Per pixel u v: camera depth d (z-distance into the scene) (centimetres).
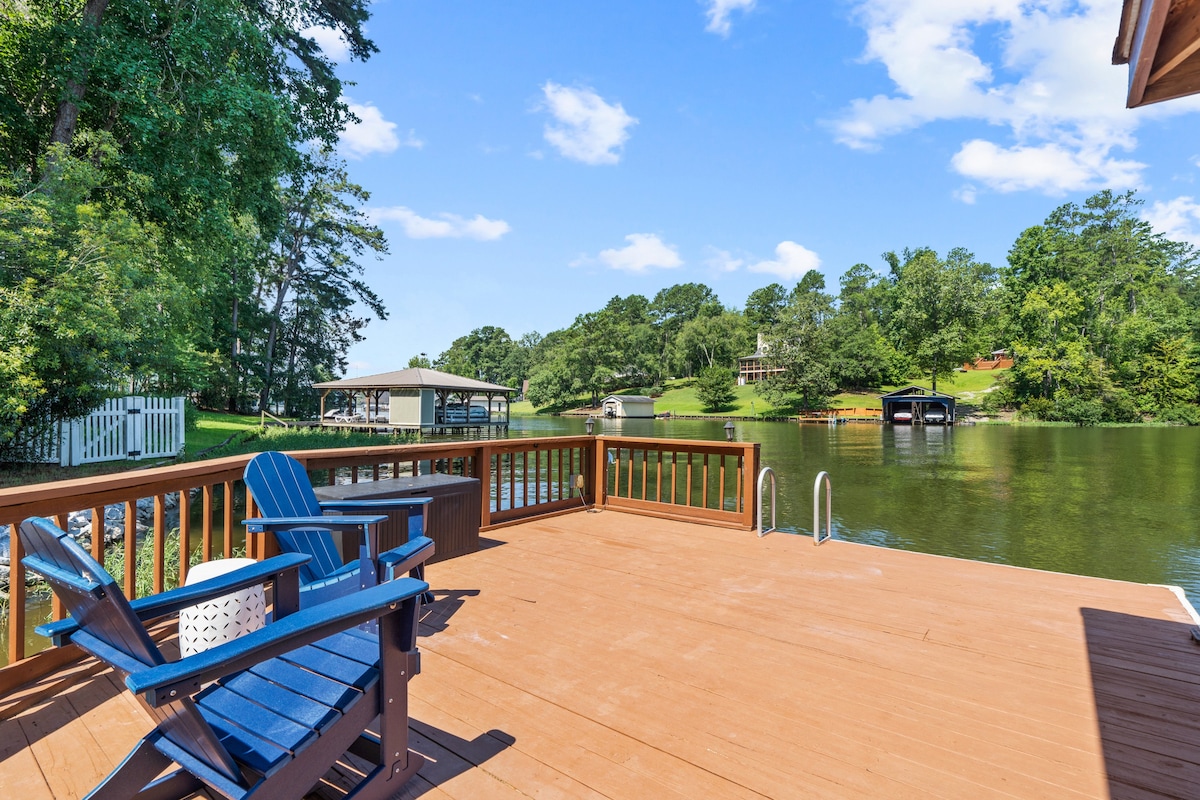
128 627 111
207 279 1614
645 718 214
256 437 1925
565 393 8444
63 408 1084
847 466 2600
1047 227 6856
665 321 10731
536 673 250
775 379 6662
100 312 1003
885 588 373
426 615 319
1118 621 318
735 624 310
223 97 1133
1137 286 6044
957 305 6138
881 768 185
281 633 123
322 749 140
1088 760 190
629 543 484
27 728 204
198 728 120
